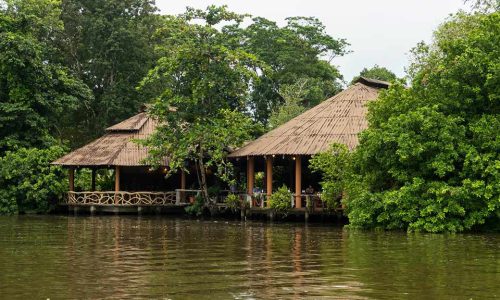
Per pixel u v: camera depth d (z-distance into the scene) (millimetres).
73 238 19266
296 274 11977
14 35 37125
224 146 32344
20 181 35219
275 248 16438
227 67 31078
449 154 21172
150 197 33688
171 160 32219
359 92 32031
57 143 38969
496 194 20531
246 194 29906
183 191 34062
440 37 30141
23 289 10477
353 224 22734
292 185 33906
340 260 13938
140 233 21234
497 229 21188
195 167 35094
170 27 30984
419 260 13898
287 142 29250
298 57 55938
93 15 50094
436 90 23125
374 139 22281
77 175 39750
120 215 33031
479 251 15539
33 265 13164
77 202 34250
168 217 31219
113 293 10164
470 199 20828
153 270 12500
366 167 23391
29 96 38219
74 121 52531
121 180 38125
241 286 10758
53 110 39688
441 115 21484
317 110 31891
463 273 12047
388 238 19016
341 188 25281
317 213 26906
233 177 35969
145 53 50281
